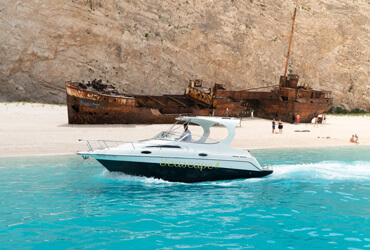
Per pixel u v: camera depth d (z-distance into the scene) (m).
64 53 55.94
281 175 15.66
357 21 80.56
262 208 11.27
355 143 28.86
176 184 13.87
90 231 9.13
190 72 63.81
